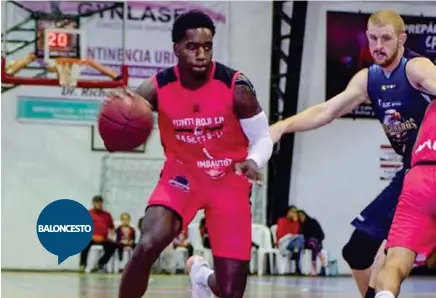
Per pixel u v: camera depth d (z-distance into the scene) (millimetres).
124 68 15844
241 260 4523
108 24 16203
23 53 15711
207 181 4484
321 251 16266
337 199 16891
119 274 14844
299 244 16125
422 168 4574
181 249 15367
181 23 4191
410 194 4543
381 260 6031
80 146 16234
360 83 5793
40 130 16156
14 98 16062
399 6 17062
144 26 16391
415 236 4469
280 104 16719
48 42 15734
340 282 13367
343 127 16953
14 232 15859
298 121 5852
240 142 4473
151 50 16438
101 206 15680
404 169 5719
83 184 16203
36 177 16078
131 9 16328
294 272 16031
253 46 16703
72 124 16234
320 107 5918
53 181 16125
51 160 16141
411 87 5465
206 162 4441
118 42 16234
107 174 16234
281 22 16719
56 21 15891
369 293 5715
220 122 4336
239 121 4406
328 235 16766
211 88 4289
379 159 17031
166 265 15305
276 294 9789
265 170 16500
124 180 16234
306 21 16906
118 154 16250
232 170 4508
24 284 11344
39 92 16141
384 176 17047
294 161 16812
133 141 4262
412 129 5574
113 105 4250
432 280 14531
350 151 16953
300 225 16281
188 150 4434
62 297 8562
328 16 16938
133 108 4230
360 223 5809
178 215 4422
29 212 15969
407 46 17094
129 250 15492
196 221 15703
